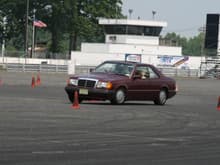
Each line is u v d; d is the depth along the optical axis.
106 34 139.00
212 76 120.44
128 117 28.86
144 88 37.72
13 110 30.47
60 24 151.12
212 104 43.94
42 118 26.84
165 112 33.09
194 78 113.38
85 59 126.50
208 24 134.75
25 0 146.88
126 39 135.38
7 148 17.59
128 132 22.86
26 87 58.00
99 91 35.38
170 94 39.81
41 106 33.66
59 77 86.44
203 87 77.31
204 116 31.80
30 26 156.62
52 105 34.69
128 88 36.72
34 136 20.58
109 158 16.52
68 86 36.41
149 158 16.81
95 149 18.11
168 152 18.14
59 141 19.55
